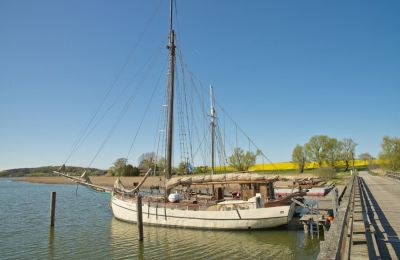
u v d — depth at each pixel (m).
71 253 20.97
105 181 101.81
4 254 20.98
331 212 25.98
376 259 9.35
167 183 28.92
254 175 27.00
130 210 30.66
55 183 138.25
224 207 25.89
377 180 57.66
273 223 24.72
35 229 29.16
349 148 111.00
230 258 19.03
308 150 105.00
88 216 37.00
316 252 19.62
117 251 21.08
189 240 23.27
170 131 33.03
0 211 42.34
